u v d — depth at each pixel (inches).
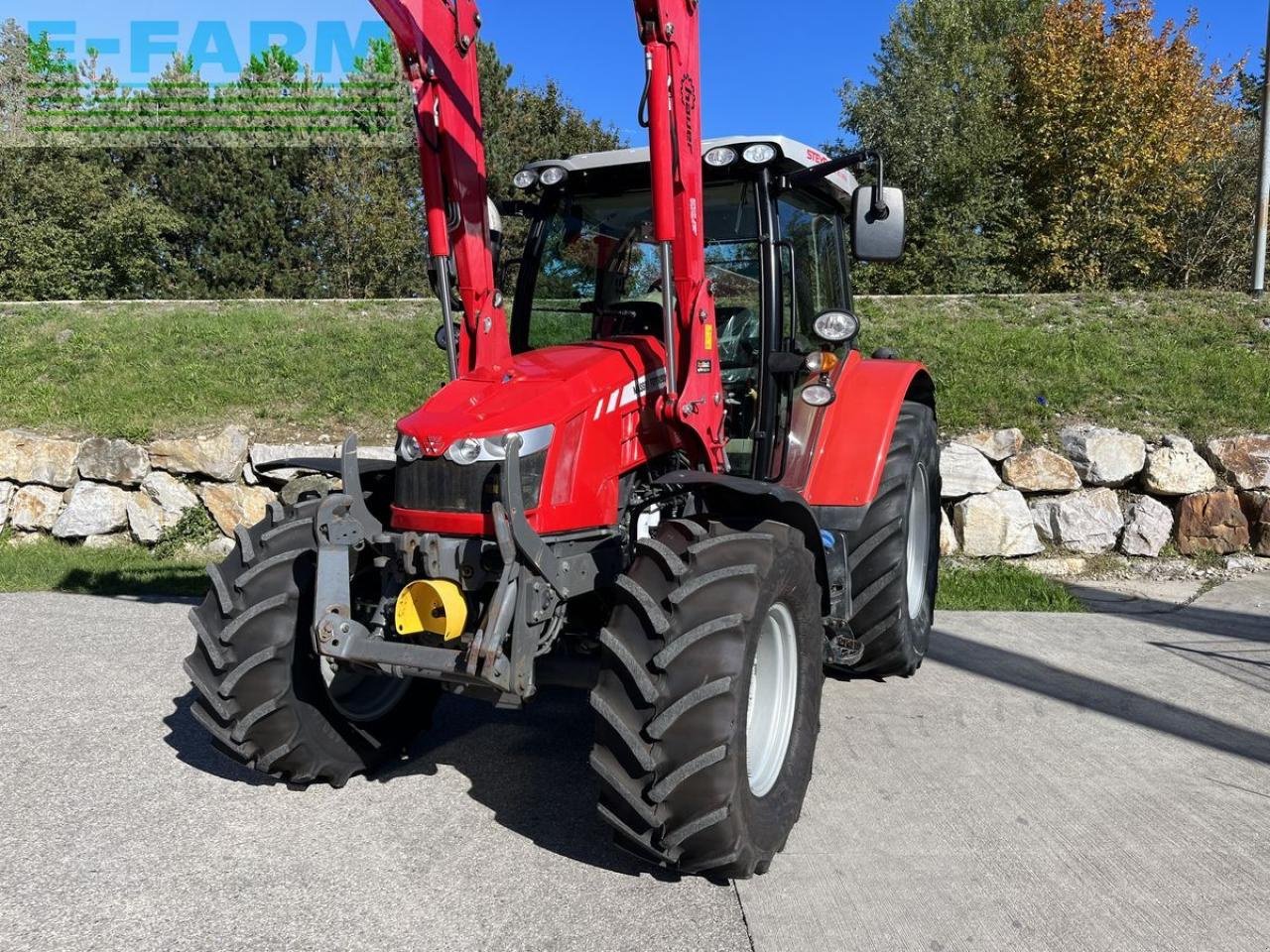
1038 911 110.0
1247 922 108.3
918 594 192.4
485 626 109.8
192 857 119.3
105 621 227.5
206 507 305.9
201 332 388.8
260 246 925.8
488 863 119.2
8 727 160.7
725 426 151.0
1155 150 932.0
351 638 118.6
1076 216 903.7
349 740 137.6
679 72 126.1
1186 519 282.5
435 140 136.6
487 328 142.3
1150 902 112.0
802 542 127.1
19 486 315.0
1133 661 200.2
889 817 132.6
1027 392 317.4
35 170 779.4
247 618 124.0
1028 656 203.8
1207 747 157.4
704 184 153.3
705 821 105.0
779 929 106.1
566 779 144.3
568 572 118.6
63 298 777.6
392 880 114.8
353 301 440.8
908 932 105.7
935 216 810.2
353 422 321.7
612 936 104.2
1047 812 134.2
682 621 109.0
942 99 852.6
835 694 181.0
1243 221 1028.5
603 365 132.4
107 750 152.0
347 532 121.1
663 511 138.6
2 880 113.2
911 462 181.9
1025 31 1061.1
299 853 120.8
